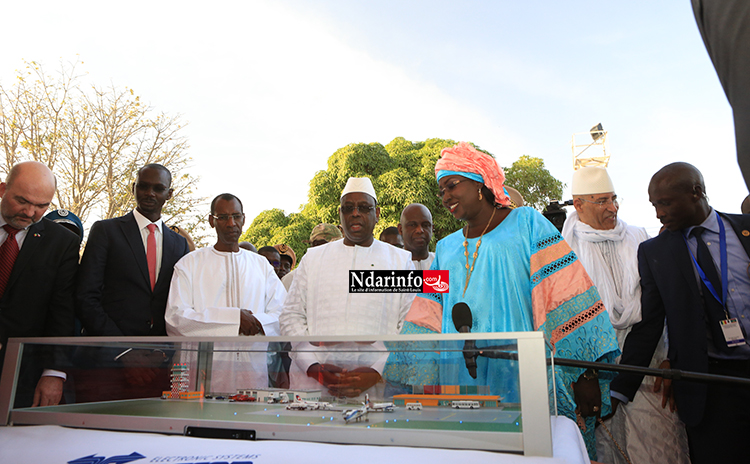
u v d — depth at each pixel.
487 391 1.20
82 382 1.58
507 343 1.19
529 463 1.06
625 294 2.98
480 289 2.01
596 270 3.06
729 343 2.35
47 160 11.59
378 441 1.22
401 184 14.65
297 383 1.38
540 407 1.13
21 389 1.64
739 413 2.32
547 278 1.94
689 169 2.56
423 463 1.05
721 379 1.85
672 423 2.71
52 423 1.56
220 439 1.31
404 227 3.80
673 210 2.54
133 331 2.88
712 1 0.84
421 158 15.55
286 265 5.74
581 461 1.11
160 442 1.29
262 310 3.24
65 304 2.60
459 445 1.17
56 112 11.84
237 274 3.18
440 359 1.25
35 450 1.31
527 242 2.02
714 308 2.45
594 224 3.18
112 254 2.95
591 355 1.88
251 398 1.42
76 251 2.68
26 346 1.67
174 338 1.49
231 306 3.10
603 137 12.76
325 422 1.28
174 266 3.08
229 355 1.45
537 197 17.55
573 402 1.90
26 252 2.49
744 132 0.77
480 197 2.13
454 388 1.23
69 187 11.94
